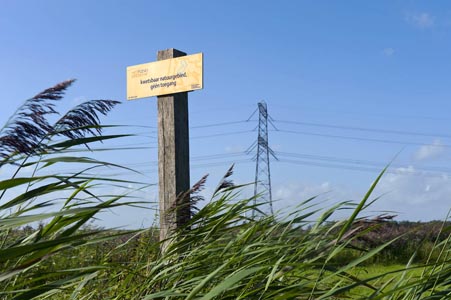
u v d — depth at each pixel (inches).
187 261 117.9
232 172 139.9
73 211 65.2
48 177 75.0
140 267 119.2
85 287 123.0
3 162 90.3
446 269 93.0
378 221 90.7
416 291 96.8
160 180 261.6
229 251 120.3
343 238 86.8
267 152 1622.8
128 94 275.3
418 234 374.0
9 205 75.6
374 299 77.5
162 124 262.8
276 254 103.2
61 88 98.7
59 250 77.9
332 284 107.1
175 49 263.9
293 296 83.4
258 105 1637.6
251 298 99.0
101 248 170.4
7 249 57.0
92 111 105.5
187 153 264.5
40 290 75.5
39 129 95.3
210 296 66.1
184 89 255.4
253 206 132.4
